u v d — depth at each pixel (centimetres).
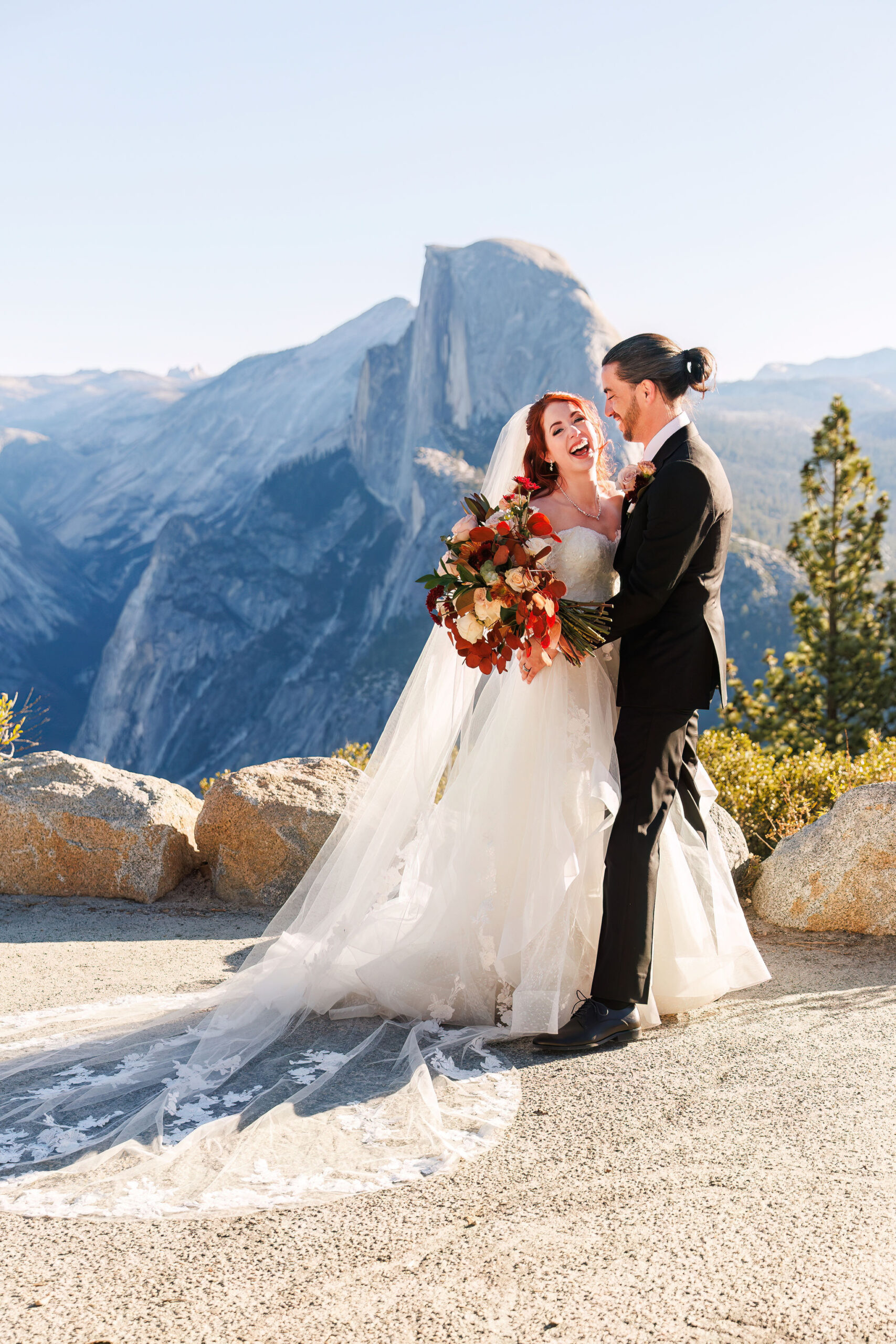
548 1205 202
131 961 409
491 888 329
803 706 2027
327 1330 161
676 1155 223
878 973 364
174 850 530
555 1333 155
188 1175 226
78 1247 194
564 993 313
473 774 346
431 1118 250
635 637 324
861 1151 219
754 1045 293
